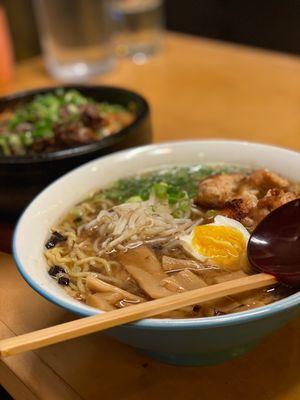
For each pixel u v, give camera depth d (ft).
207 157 1.29
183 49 2.65
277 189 1.10
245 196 1.11
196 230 1.05
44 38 2.53
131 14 2.52
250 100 2.04
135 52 2.60
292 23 3.46
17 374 0.98
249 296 0.91
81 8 2.36
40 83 2.45
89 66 2.47
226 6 3.67
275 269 0.92
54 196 1.16
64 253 1.07
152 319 0.79
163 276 0.98
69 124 1.60
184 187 1.23
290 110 1.92
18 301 1.16
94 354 1.01
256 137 1.76
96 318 0.78
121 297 0.93
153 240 1.08
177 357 0.94
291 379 0.92
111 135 1.41
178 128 1.87
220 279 0.95
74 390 0.94
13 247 0.96
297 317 1.04
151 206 1.15
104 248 1.08
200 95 2.13
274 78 2.21
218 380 0.93
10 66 2.46
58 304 0.83
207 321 0.77
